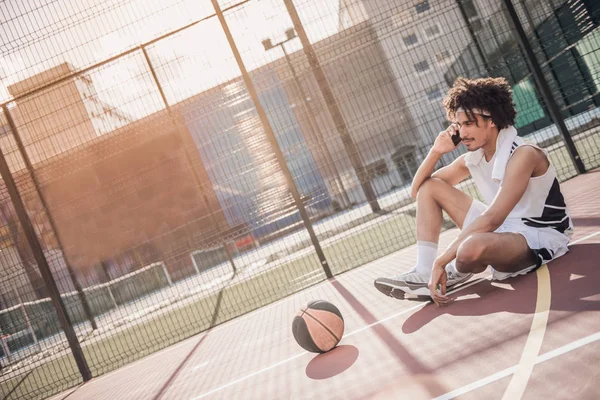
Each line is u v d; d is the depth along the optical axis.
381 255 6.25
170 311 10.04
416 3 6.14
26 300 6.32
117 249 10.44
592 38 6.09
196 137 5.99
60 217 6.06
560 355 1.56
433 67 6.36
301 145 6.77
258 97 6.00
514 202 2.37
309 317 2.89
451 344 2.11
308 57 6.04
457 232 5.41
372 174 6.91
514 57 6.28
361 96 6.95
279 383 2.65
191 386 3.42
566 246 2.70
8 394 6.43
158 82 5.87
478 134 2.51
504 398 1.43
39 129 5.88
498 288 2.64
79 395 4.74
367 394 1.95
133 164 6.74
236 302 6.86
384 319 3.14
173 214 10.22
